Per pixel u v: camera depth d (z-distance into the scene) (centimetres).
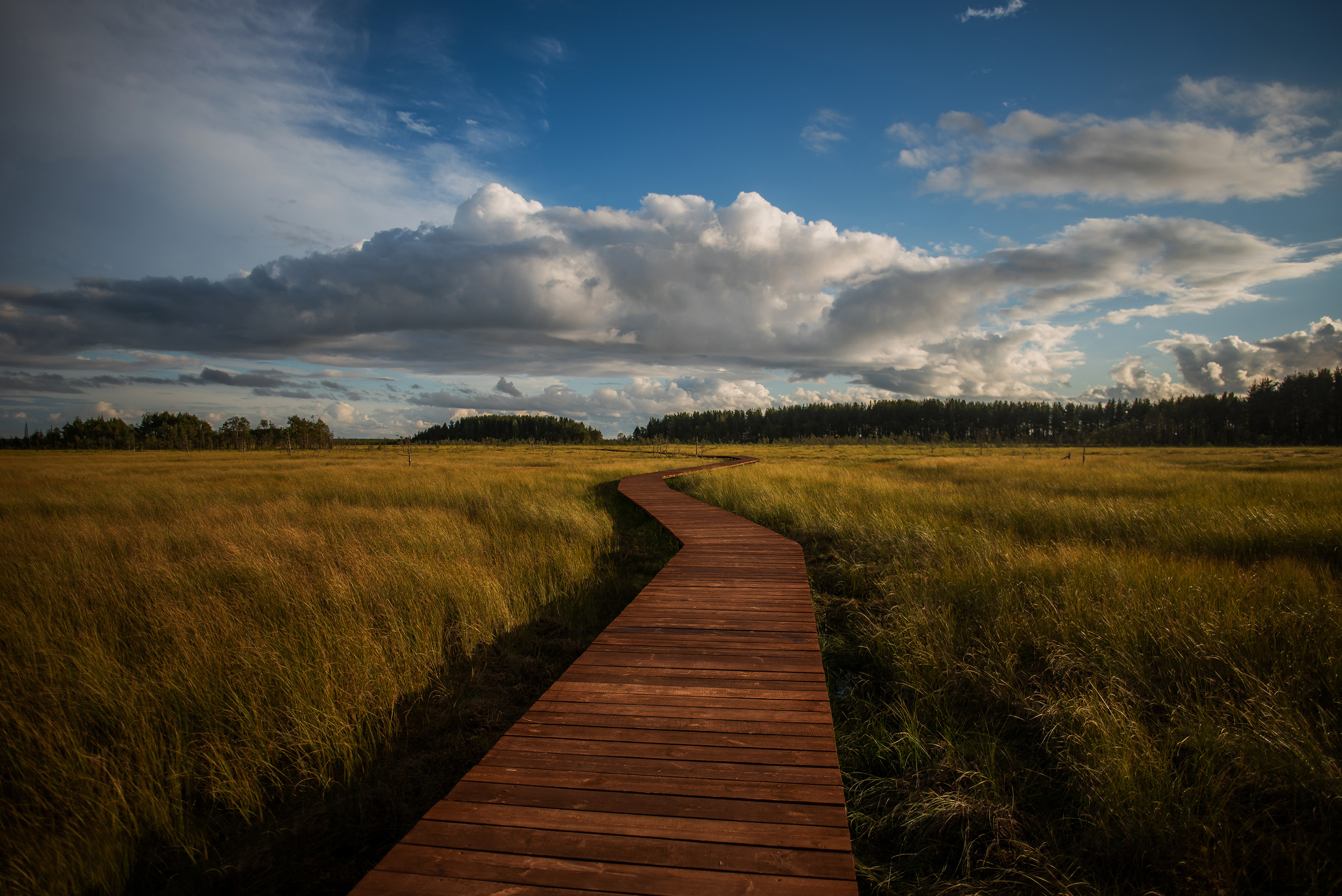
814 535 1042
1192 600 527
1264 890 256
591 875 204
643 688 367
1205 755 325
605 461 3459
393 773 362
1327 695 389
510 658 534
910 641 504
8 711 368
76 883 269
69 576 677
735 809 240
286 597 596
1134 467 2238
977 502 1198
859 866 285
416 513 1168
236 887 277
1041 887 257
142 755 336
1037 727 388
